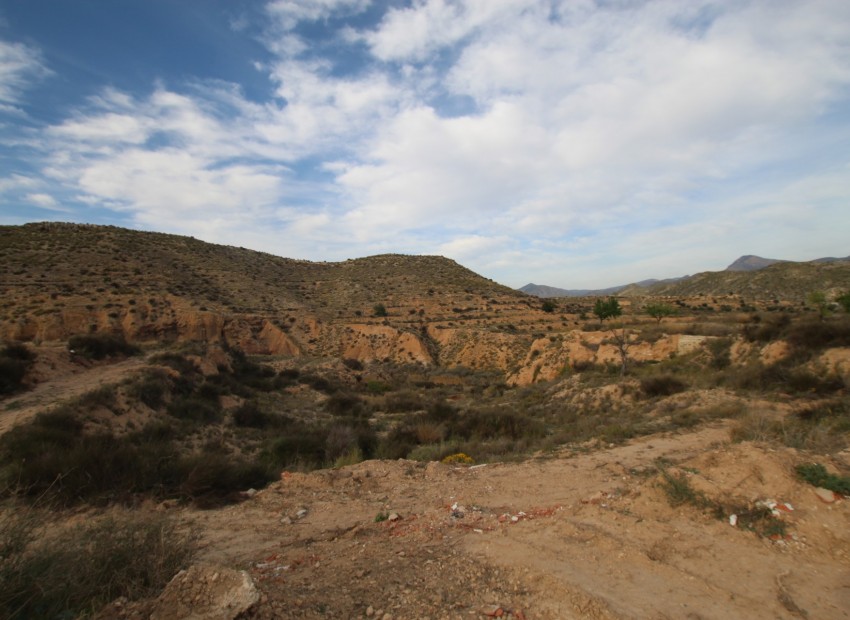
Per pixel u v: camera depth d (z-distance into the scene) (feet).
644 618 11.58
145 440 53.83
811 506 16.30
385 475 35.68
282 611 11.69
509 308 259.80
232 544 22.11
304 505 28.96
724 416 49.14
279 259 345.51
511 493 28.60
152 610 11.25
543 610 12.17
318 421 88.12
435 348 213.66
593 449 41.47
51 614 12.17
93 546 15.39
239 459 50.88
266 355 178.40
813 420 38.50
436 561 15.98
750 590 12.88
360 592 13.69
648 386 69.92
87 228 238.48
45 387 63.16
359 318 239.91
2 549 13.17
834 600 12.31
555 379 110.32
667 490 18.71
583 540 16.37
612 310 126.52
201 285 222.89
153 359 85.20
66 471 30.04
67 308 147.84
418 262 368.68
